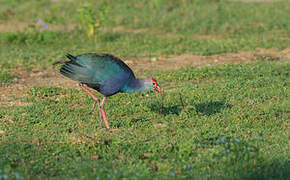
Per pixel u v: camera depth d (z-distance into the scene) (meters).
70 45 24.78
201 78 18.75
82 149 11.71
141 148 11.72
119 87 12.63
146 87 12.88
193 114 14.33
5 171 9.59
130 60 21.70
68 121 14.00
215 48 23.62
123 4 34.25
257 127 13.28
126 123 13.73
